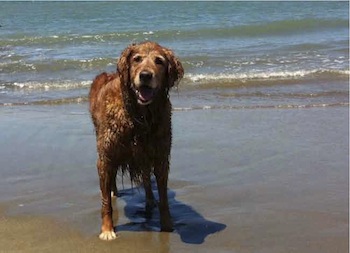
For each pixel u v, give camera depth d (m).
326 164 3.51
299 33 11.01
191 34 10.59
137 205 3.07
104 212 2.73
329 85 5.91
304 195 3.08
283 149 3.78
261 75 6.34
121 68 2.63
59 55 8.02
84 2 33.75
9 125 4.31
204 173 3.40
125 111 2.62
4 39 9.75
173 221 2.84
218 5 26.20
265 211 2.92
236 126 4.30
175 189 3.20
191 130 4.19
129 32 10.67
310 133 4.11
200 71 6.66
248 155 3.67
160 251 2.57
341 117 4.54
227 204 3.01
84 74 6.64
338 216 2.85
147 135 2.65
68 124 4.35
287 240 2.64
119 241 2.66
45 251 2.56
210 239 2.67
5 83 6.09
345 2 30.62
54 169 3.46
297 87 5.83
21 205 2.99
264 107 4.93
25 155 3.68
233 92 5.61
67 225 2.79
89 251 2.57
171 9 21.03
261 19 14.23
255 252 2.55
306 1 33.81
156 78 2.57
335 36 10.28
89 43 9.43
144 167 2.72
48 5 26.31
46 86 5.94
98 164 2.74
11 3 31.55
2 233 2.70
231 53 8.05
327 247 2.58
